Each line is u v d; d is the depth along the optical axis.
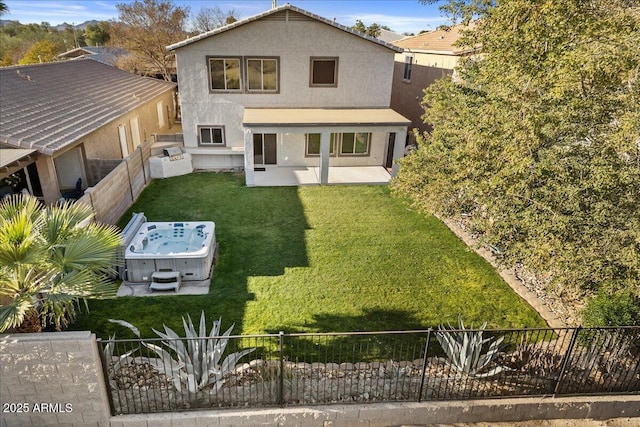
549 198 7.19
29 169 14.32
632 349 7.58
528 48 7.80
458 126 10.25
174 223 12.18
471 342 7.02
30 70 18.69
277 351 8.04
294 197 16.61
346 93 19.64
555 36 7.24
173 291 10.01
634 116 5.80
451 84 12.95
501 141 7.66
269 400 6.63
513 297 10.21
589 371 7.21
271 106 19.58
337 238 13.14
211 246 11.38
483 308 9.74
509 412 6.81
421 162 11.54
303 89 19.38
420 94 23.73
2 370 5.74
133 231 11.55
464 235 13.32
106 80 23.66
